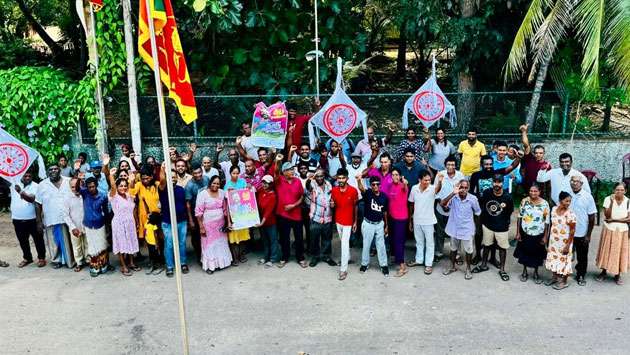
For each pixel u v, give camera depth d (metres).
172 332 7.86
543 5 12.38
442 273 9.54
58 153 13.05
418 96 11.39
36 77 12.80
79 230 9.66
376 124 13.77
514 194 12.91
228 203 9.62
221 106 13.48
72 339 7.73
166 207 9.32
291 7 13.73
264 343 7.55
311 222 9.72
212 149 13.46
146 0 6.36
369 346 7.43
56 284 9.34
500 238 9.17
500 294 8.76
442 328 7.81
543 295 8.70
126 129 13.55
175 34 6.84
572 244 8.81
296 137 12.11
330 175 10.94
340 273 9.37
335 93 10.69
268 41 13.95
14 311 8.47
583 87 12.39
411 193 9.47
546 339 7.50
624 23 11.01
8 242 11.18
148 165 9.77
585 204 8.77
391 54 24.44
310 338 7.64
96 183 9.48
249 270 9.79
